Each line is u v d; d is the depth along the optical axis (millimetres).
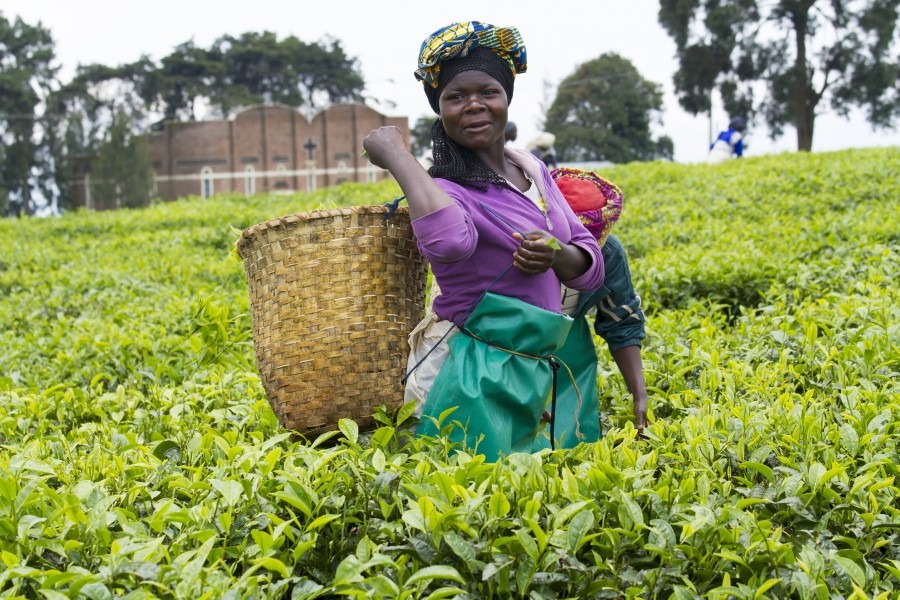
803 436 3102
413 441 2975
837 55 36594
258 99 76562
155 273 9836
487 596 2348
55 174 62531
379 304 3111
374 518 2596
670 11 37656
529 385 3074
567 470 2645
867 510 2676
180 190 55375
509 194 3131
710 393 3840
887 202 10203
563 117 61812
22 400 4305
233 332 3889
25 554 2438
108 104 73188
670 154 64750
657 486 2666
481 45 3088
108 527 2645
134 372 5074
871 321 4559
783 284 6148
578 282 3199
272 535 2379
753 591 2258
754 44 37219
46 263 11641
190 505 2740
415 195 2922
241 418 3881
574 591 2391
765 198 11445
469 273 3066
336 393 3088
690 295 6316
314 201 17062
